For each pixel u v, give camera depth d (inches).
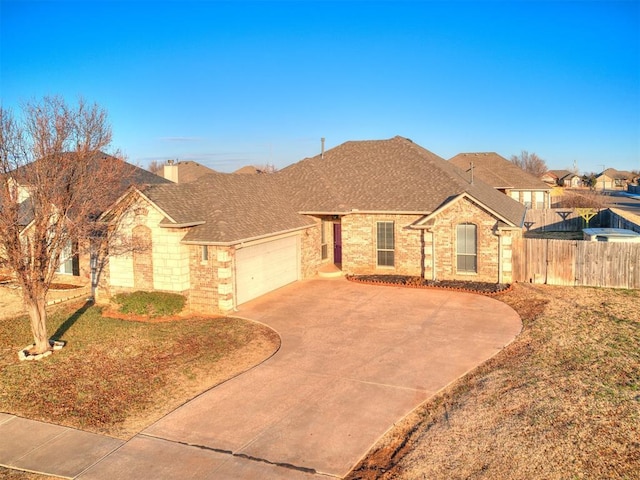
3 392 456.1
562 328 590.6
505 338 576.1
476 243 853.8
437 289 828.0
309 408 417.1
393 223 935.7
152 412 415.8
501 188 1590.8
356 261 965.8
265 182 992.9
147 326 655.1
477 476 300.7
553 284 836.0
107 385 469.4
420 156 1066.1
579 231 1480.1
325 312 704.4
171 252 714.2
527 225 1541.6
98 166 604.4
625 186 5044.3
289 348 562.3
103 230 741.9
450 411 400.8
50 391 457.7
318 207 936.3
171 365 516.7
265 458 342.6
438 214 868.0
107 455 350.6
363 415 403.2
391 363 512.1
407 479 309.4
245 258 755.4
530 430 346.3
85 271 872.3
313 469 328.5
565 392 403.5
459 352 537.0
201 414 409.7
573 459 306.7
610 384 415.2
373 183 1013.8
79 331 636.7
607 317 625.3
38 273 541.6
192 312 726.5
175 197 753.6
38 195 538.6
